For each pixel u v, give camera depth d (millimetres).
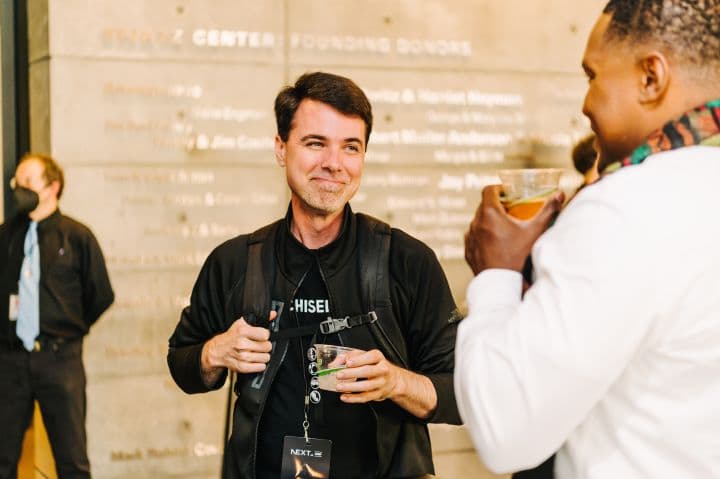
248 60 4582
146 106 4492
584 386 1054
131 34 4461
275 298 2066
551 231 1145
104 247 4480
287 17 4621
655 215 1064
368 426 2000
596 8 4977
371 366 1880
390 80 4746
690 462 1092
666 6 1138
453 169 4832
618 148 1201
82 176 4453
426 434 2102
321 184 2021
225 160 4578
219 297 2150
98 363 4508
